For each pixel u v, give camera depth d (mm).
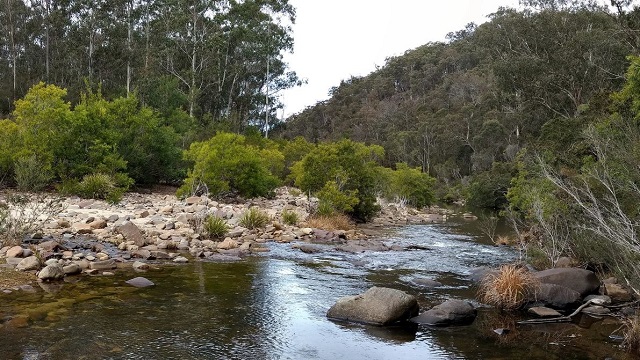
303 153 41125
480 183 39031
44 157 20828
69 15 49031
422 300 9422
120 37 46406
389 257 14031
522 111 36500
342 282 10625
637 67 12891
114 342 6453
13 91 47719
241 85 53031
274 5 49281
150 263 11336
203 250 12859
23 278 9109
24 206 12680
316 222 19141
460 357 6613
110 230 13727
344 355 6504
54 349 6098
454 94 82875
